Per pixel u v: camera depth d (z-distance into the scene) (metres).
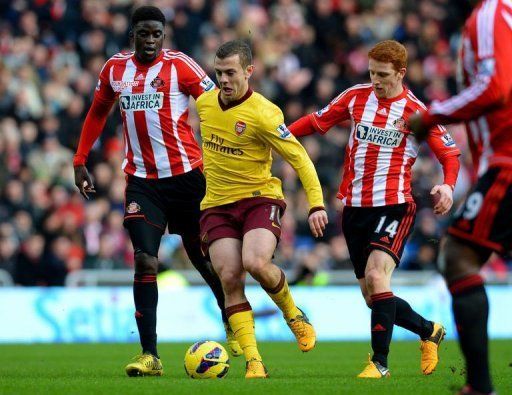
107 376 22.12
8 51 50.03
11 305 40.88
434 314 44.69
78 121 48.66
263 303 42.72
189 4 54.59
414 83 57.09
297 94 53.62
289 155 20.61
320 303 43.78
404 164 22.30
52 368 25.72
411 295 44.62
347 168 22.78
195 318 42.34
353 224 22.55
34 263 43.00
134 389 17.88
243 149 20.77
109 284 42.59
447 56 59.78
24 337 40.88
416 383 19.28
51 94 48.97
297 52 55.59
